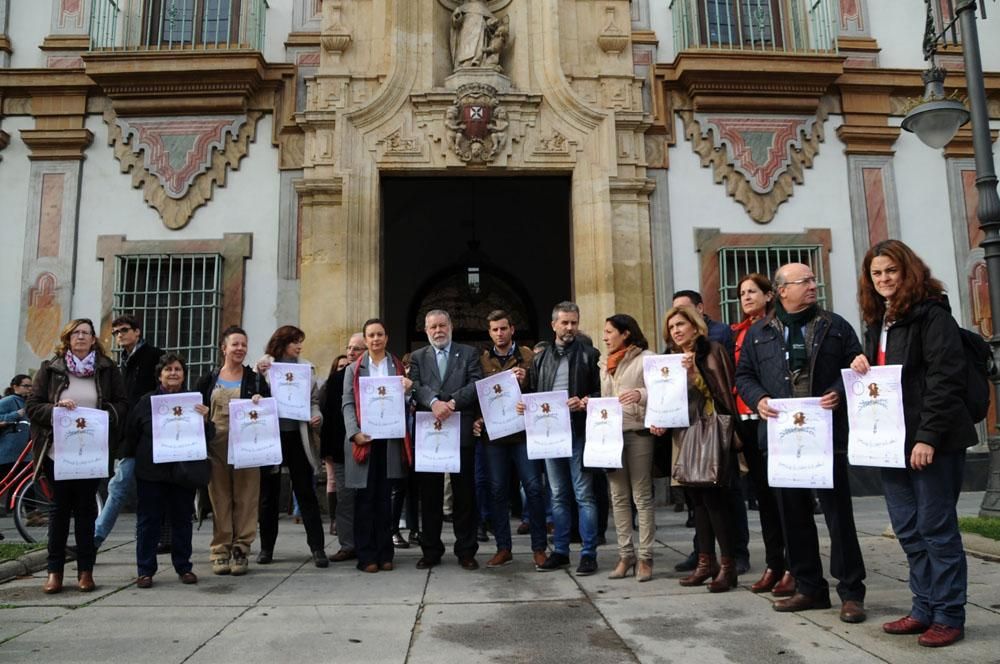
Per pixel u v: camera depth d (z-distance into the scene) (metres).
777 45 10.86
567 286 14.72
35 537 6.59
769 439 3.92
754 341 4.21
